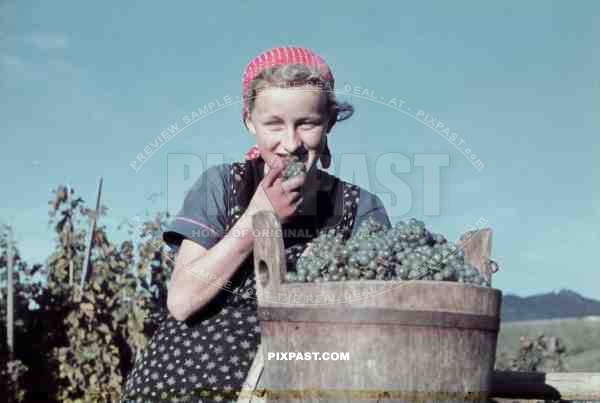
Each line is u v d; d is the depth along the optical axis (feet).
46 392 22.12
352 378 7.57
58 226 22.40
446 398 7.68
